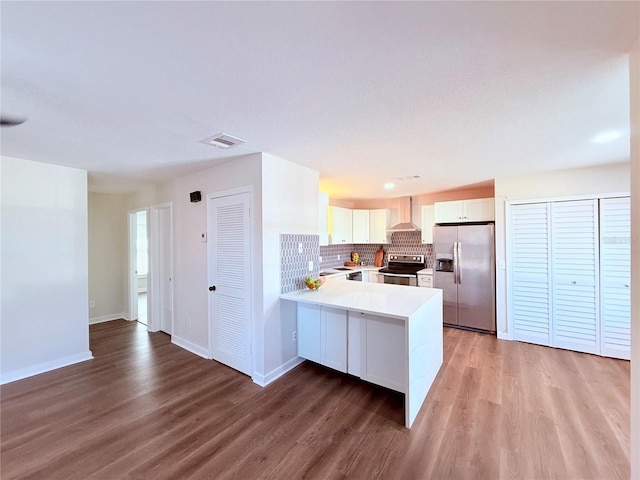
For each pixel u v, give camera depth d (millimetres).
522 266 3697
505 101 1689
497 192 3801
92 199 4770
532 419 2133
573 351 3402
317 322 2955
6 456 1823
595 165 3168
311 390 2615
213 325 3299
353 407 2340
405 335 2154
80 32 1099
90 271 4762
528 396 2441
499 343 3686
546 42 1178
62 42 1152
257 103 1704
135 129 2086
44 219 3039
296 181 3107
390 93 1598
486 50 1229
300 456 1813
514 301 3773
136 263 5031
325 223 4133
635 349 1229
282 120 1944
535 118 1924
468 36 1142
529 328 3680
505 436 1958
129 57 1264
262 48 1213
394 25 1085
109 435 2018
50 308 3074
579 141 2371
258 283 2771
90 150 2578
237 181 2941
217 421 2168
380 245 6129
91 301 4777
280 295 2918
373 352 2537
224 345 3166
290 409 2318
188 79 1448
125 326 4637
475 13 1030
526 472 1659
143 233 7160
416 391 2207
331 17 1047
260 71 1384
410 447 1877
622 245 3141
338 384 2725
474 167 3219
